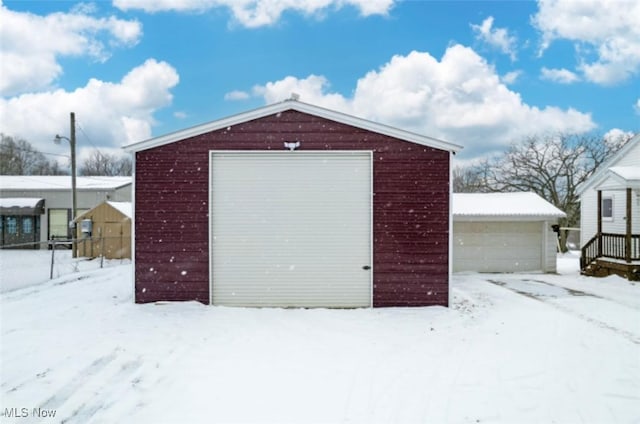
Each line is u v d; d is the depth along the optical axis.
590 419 4.34
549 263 15.52
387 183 9.20
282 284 9.23
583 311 9.03
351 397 4.82
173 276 9.24
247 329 7.46
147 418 4.30
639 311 9.04
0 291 10.67
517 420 4.32
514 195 16.95
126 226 18.58
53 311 8.52
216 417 4.33
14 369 5.49
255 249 9.27
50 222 23.89
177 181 9.24
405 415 4.41
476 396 4.86
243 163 9.27
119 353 6.15
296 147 9.22
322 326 7.70
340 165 9.26
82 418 4.28
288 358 6.05
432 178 9.16
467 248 15.73
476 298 10.40
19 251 22.38
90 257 18.59
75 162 19.70
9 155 47.22
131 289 10.91
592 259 14.73
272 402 4.68
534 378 5.36
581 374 5.49
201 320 7.96
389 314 8.57
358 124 9.20
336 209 9.25
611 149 28.19
